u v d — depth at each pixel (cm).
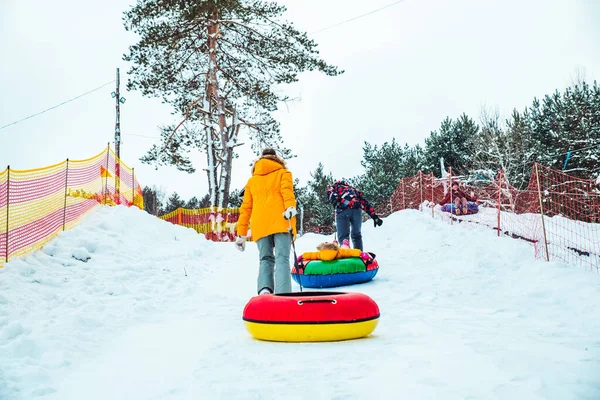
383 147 4253
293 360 317
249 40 2311
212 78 2283
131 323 494
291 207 493
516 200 1251
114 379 308
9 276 602
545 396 221
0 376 305
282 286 488
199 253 1090
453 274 696
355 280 689
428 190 1586
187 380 290
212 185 2277
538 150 2844
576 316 429
